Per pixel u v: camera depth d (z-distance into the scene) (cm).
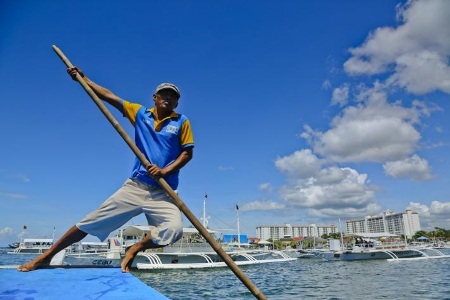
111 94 337
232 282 2308
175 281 2383
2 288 223
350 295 1775
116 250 3322
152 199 312
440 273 2952
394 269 3434
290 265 3925
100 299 199
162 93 323
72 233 308
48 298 200
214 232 3669
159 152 314
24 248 6900
